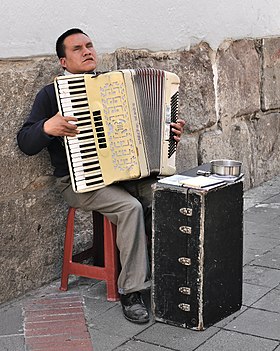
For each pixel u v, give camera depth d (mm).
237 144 6297
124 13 4785
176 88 4004
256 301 3994
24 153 4000
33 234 4172
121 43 4785
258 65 6539
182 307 3635
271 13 6688
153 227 3648
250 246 4941
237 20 6137
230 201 3635
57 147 4035
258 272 4449
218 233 3596
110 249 3979
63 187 4059
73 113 3723
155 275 3695
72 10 4312
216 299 3672
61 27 4238
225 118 6094
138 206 3799
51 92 3971
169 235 3600
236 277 3791
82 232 4516
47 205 4246
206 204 3475
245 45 6301
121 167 3830
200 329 3611
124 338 3576
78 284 4297
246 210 5859
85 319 3803
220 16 5879
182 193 3508
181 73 5461
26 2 3992
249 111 6441
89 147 3773
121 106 3805
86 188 3787
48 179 4238
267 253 4797
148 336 3590
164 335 3598
